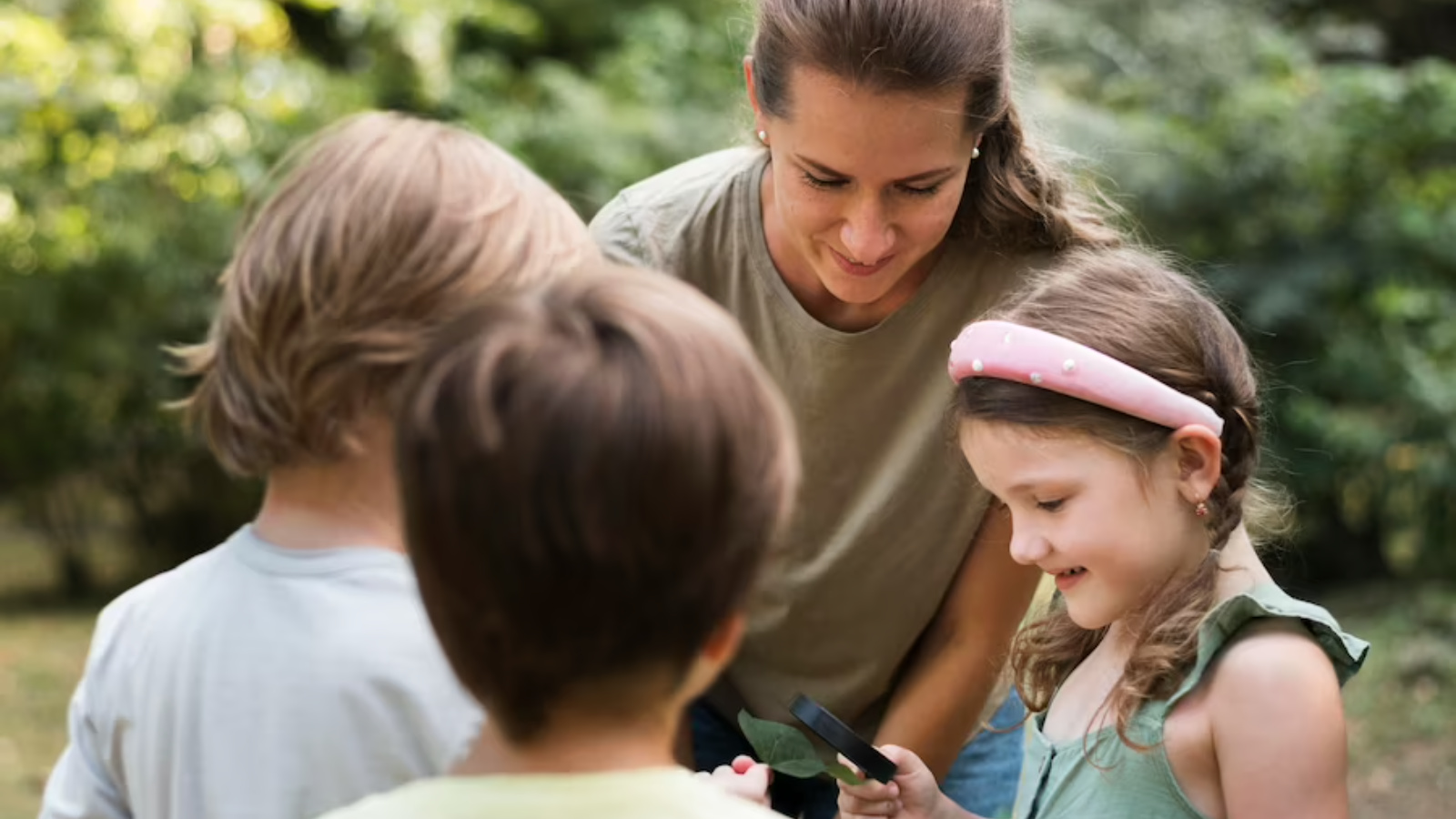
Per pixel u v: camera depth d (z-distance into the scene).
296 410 1.54
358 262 1.53
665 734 1.20
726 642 1.21
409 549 1.18
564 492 1.11
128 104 7.47
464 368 1.15
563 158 8.15
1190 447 1.81
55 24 7.52
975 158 2.13
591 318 1.17
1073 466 1.80
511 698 1.17
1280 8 9.43
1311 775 1.70
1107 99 8.54
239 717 1.50
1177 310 1.85
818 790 2.47
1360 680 6.32
